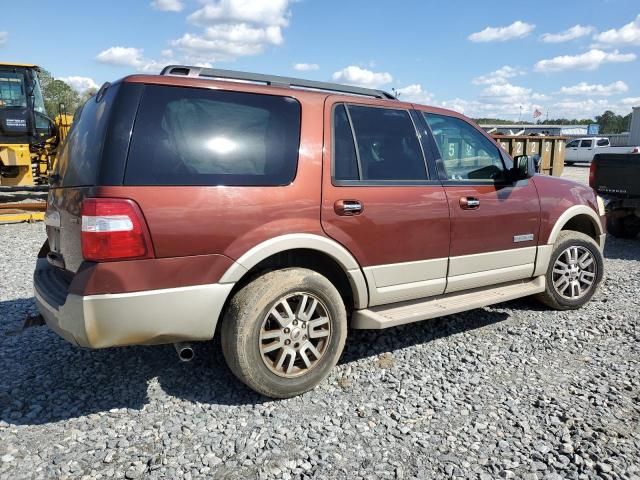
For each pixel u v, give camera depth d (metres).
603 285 6.28
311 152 3.48
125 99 2.97
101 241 2.80
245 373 3.24
